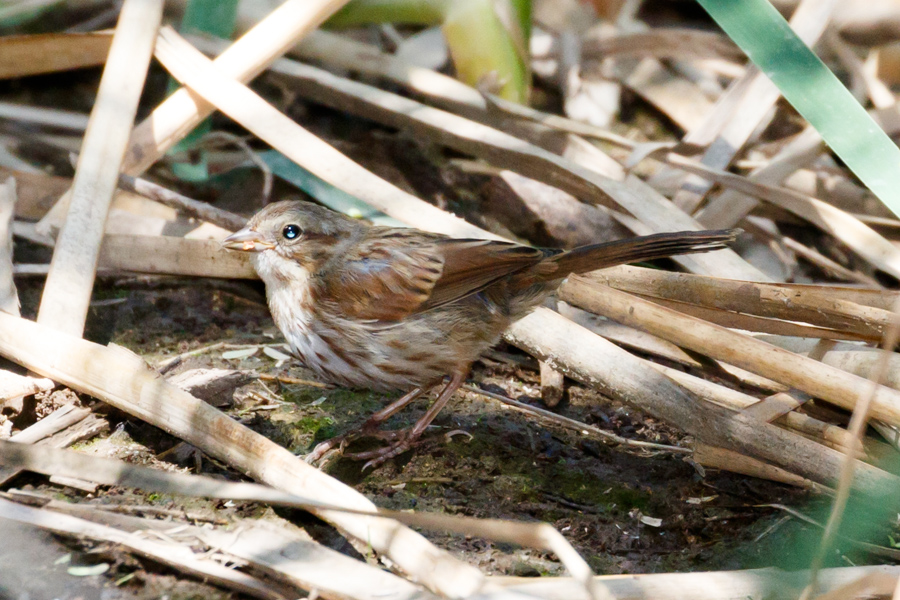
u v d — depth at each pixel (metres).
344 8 11.46
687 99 12.70
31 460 5.89
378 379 7.96
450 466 7.62
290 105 12.66
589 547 6.77
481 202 11.20
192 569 5.75
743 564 6.67
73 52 10.00
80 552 6.02
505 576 6.10
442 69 13.04
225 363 8.77
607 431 8.22
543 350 8.12
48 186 10.29
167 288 9.88
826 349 7.95
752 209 10.59
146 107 12.64
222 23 11.27
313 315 7.77
